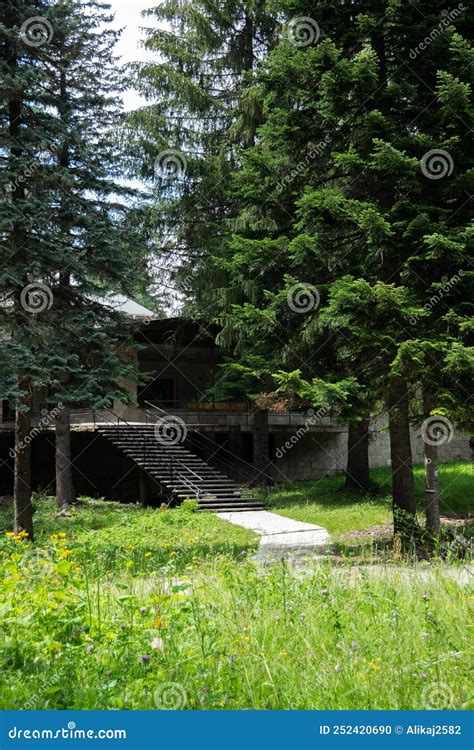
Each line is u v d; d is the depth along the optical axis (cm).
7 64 1609
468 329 1282
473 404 1307
